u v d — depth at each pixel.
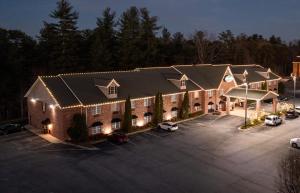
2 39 72.88
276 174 36.19
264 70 92.00
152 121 57.12
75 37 84.94
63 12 81.81
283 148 45.06
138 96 55.78
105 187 33.06
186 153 43.25
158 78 64.25
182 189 32.69
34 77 76.62
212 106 68.31
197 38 117.94
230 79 70.75
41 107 53.19
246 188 32.97
